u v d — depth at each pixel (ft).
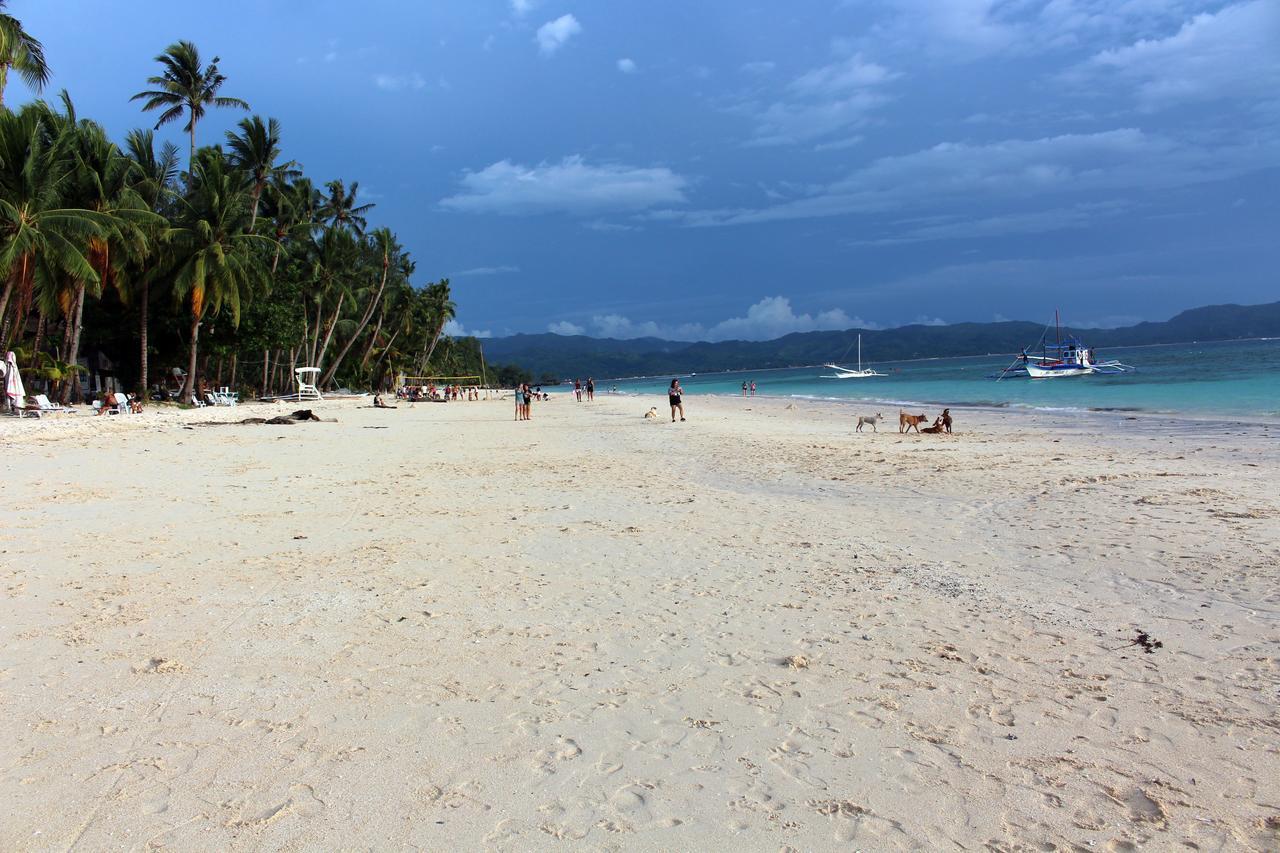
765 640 16.42
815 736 12.14
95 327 127.54
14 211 82.17
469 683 14.30
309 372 175.22
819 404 134.31
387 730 12.41
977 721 12.50
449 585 20.81
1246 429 61.46
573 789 10.67
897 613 17.90
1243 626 16.22
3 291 93.56
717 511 31.37
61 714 12.92
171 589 20.36
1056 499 31.73
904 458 48.08
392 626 17.47
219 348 135.54
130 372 139.54
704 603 19.06
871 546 24.58
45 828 9.68
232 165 134.62
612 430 83.05
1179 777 10.66
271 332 136.77
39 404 88.53
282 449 61.16
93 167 97.81
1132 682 13.76
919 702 13.24
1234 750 11.30
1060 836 9.43
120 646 16.08
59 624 17.48
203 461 51.47
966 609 18.02
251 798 10.40
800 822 9.82
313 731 12.36
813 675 14.51
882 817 9.90
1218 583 19.24
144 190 113.29
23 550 24.71
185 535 27.14
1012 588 19.57
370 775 11.01
